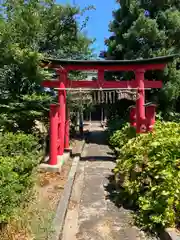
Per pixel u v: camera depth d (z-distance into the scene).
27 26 8.11
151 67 8.88
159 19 12.88
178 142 4.85
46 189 5.84
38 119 8.74
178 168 4.50
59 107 8.50
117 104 15.14
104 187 6.54
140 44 13.09
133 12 13.22
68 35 11.05
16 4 8.41
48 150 8.94
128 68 8.95
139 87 8.89
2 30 7.21
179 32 12.62
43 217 4.07
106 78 15.08
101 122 27.73
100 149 12.48
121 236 4.16
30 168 5.20
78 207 5.29
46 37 10.23
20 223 3.66
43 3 9.73
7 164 4.34
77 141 14.11
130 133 9.43
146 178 4.88
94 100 9.51
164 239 3.96
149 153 5.08
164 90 12.44
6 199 3.64
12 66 8.39
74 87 9.07
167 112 12.95
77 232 4.30
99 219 4.76
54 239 3.64
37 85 9.15
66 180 6.63
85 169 8.40
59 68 8.73
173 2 13.12
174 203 4.18
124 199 5.51
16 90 8.83
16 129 8.11
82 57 11.82
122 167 5.80
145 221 4.40
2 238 3.40
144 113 8.87
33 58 7.51
